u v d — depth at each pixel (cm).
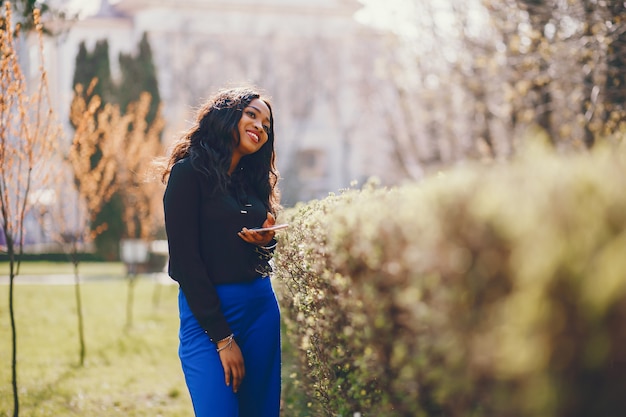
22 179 586
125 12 3766
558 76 743
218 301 341
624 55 687
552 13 764
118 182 1331
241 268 352
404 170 1426
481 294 177
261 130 363
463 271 179
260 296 361
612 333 159
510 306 165
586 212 164
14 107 602
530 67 796
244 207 359
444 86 1166
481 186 187
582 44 704
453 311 182
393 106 1916
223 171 348
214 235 348
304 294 353
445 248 184
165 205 345
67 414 582
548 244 159
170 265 351
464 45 1056
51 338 955
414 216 208
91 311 1245
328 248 283
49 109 570
